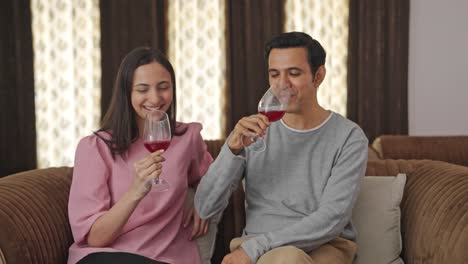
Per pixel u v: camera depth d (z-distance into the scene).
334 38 3.76
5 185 1.68
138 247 1.61
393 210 1.83
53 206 1.74
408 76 3.84
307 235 1.55
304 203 1.68
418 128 3.91
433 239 1.64
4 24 3.53
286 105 1.53
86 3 3.59
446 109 3.91
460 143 2.80
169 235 1.68
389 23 3.72
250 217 1.76
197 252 1.74
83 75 3.63
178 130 1.79
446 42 3.84
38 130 3.65
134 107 1.66
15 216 1.52
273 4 3.64
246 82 3.70
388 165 2.03
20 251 1.46
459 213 1.56
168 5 3.62
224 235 1.93
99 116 3.64
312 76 1.67
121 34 3.56
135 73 1.64
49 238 1.62
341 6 3.74
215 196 1.67
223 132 3.72
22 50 3.55
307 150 1.70
